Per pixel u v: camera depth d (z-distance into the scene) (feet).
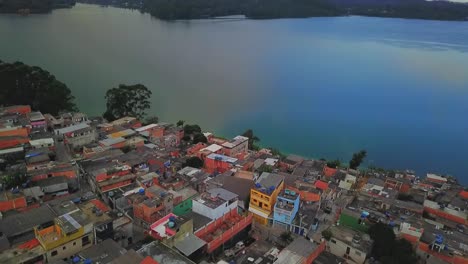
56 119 406.41
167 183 282.97
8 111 389.19
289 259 198.29
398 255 216.95
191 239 207.92
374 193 305.53
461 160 482.28
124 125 411.95
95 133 361.30
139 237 226.38
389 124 606.14
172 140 399.65
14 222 205.46
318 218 262.47
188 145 401.90
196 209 239.71
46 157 299.58
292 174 322.14
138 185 272.51
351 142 531.09
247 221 242.99
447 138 554.87
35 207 232.53
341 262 208.95
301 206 267.80
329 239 230.89
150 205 232.32
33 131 356.79
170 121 551.18
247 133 449.89
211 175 313.53
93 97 601.62
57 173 274.16
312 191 279.08
